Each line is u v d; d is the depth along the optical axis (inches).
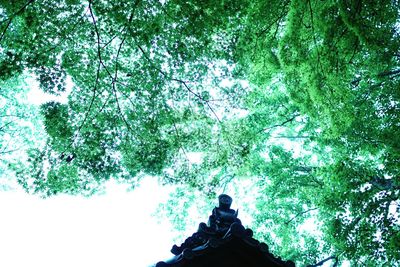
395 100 416.8
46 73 363.3
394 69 463.8
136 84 412.8
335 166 417.1
